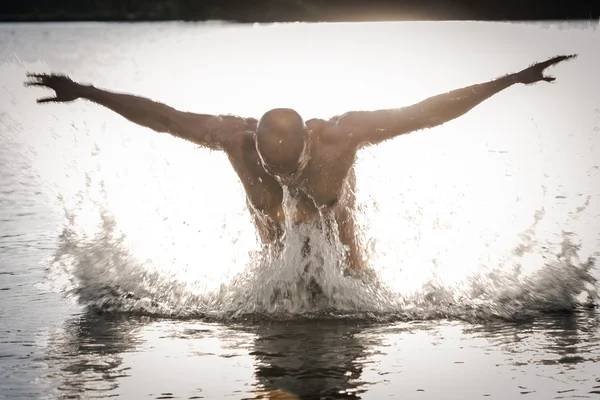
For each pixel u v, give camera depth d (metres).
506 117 16.73
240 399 4.55
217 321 6.27
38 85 6.62
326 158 6.50
